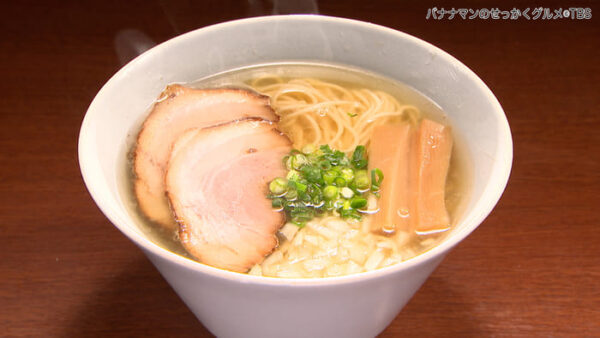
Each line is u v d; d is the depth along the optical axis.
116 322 0.50
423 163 0.49
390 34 0.54
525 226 0.56
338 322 0.42
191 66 0.54
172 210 0.47
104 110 0.48
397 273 0.38
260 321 0.42
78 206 0.58
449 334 0.50
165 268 0.40
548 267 0.54
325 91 0.56
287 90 0.56
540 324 0.51
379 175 0.48
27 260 0.54
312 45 0.57
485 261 0.54
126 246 0.55
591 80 0.69
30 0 0.77
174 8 0.75
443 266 0.54
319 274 0.44
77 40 0.72
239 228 0.46
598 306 0.52
